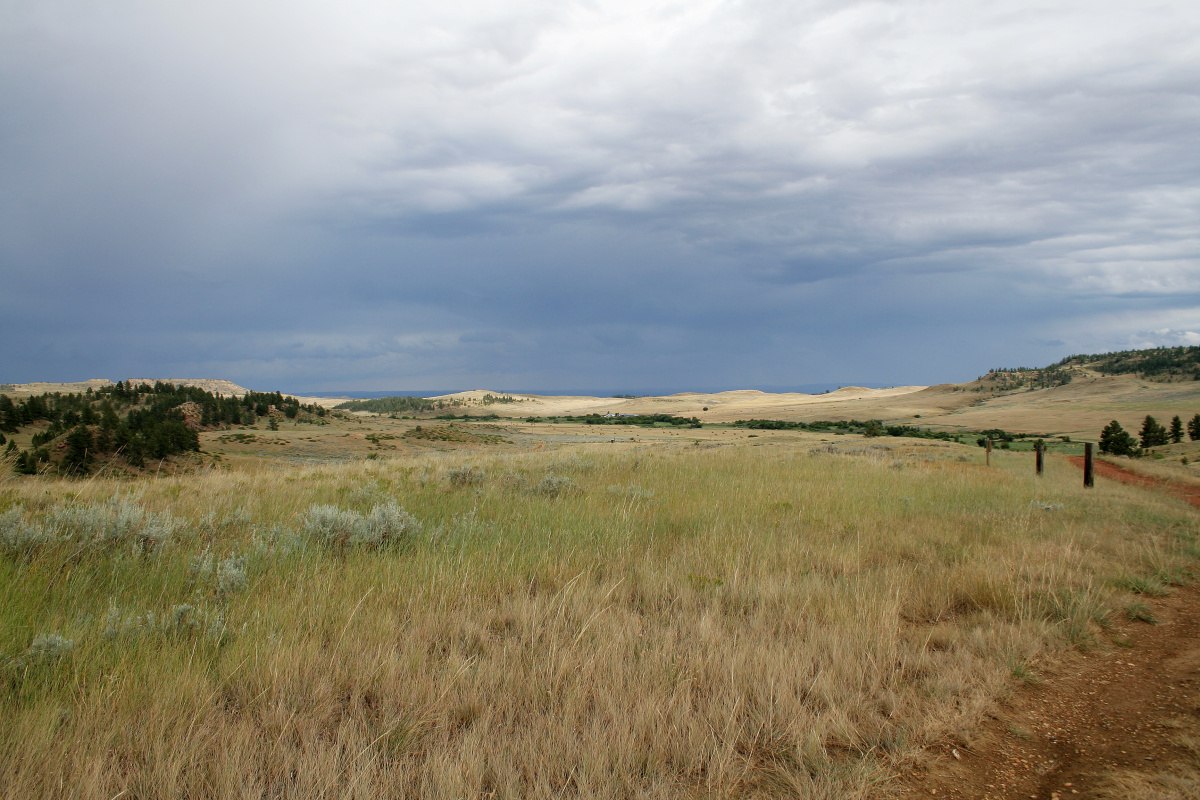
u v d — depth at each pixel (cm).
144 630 380
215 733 296
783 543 697
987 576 564
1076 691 386
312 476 1330
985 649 425
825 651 405
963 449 3334
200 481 1156
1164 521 933
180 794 262
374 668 359
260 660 357
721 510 894
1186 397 19912
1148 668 414
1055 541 762
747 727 326
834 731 323
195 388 11362
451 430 9200
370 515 655
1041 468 1800
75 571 499
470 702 333
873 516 899
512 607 466
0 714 290
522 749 295
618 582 521
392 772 274
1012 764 307
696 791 279
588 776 277
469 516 764
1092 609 509
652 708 321
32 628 387
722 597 514
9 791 252
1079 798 276
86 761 269
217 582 486
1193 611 531
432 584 494
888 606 475
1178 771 288
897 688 370
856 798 271
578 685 345
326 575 517
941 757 312
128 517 601
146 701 316
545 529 718
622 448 2747
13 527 539
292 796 257
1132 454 6531
